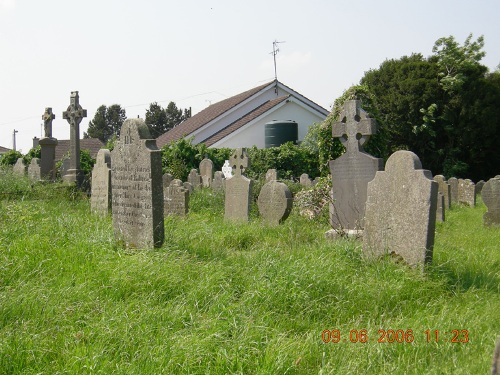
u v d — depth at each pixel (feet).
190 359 13.82
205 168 87.56
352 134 35.81
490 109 133.18
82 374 13.37
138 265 20.76
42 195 46.75
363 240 25.58
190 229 31.14
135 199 26.58
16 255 22.43
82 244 24.43
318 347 15.15
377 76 142.51
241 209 44.37
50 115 72.38
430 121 134.41
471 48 139.23
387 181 24.75
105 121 321.32
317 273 20.49
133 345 14.75
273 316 17.66
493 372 8.88
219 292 19.13
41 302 17.26
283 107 118.93
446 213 59.36
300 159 99.35
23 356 14.14
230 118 126.31
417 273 22.03
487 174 142.51
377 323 17.72
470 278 22.39
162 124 282.15
